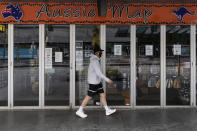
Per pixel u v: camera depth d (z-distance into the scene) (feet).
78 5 21.15
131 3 21.21
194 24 21.47
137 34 21.68
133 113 20.21
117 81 21.75
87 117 19.04
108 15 21.24
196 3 21.33
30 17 21.12
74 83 21.65
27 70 21.58
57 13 21.16
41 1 21.08
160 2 21.27
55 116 19.30
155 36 21.71
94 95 20.53
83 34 21.56
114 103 21.79
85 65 21.66
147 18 21.33
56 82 21.67
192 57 21.79
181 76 21.98
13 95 21.52
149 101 21.88
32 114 19.89
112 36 21.61
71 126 16.87
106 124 17.31
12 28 21.29
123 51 21.67
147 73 21.81
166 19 21.35
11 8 21.02
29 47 21.49
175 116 19.26
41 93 21.53
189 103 21.94
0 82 21.47
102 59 21.54
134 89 21.75
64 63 21.62
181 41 21.77
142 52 21.75
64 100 21.70
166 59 21.83
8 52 21.36
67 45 21.56
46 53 21.56
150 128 16.47
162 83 21.81
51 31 21.52
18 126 16.87
